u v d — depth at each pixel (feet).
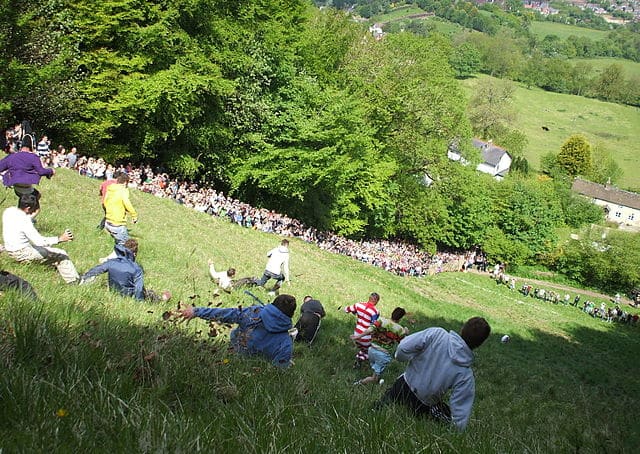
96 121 116.88
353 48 183.32
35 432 10.17
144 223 75.66
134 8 121.19
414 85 176.45
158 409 12.79
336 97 150.20
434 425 17.61
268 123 145.89
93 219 61.11
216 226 103.09
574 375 90.89
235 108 141.18
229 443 11.89
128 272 33.63
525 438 20.20
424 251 229.66
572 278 280.72
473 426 19.95
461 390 18.44
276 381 19.34
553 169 459.32
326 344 45.96
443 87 192.75
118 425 11.28
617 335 173.37
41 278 28.86
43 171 39.75
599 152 490.08
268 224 137.39
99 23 115.14
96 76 115.65
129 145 134.10
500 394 50.88
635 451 22.91
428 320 93.45
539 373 77.30
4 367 12.64
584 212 341.62
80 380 13.01
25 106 107.34
